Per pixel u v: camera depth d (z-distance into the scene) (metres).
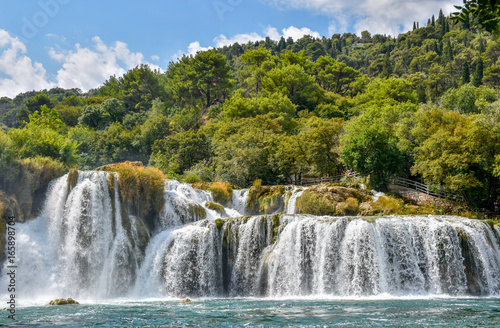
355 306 26.52
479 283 33.19
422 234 34.78
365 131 54.06
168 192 45.69
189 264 38.06
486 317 21.67
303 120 86.06
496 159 44.34
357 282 34.16
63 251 38.34
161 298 36.47
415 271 34.03
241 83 132.62
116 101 120.62
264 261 37.03
